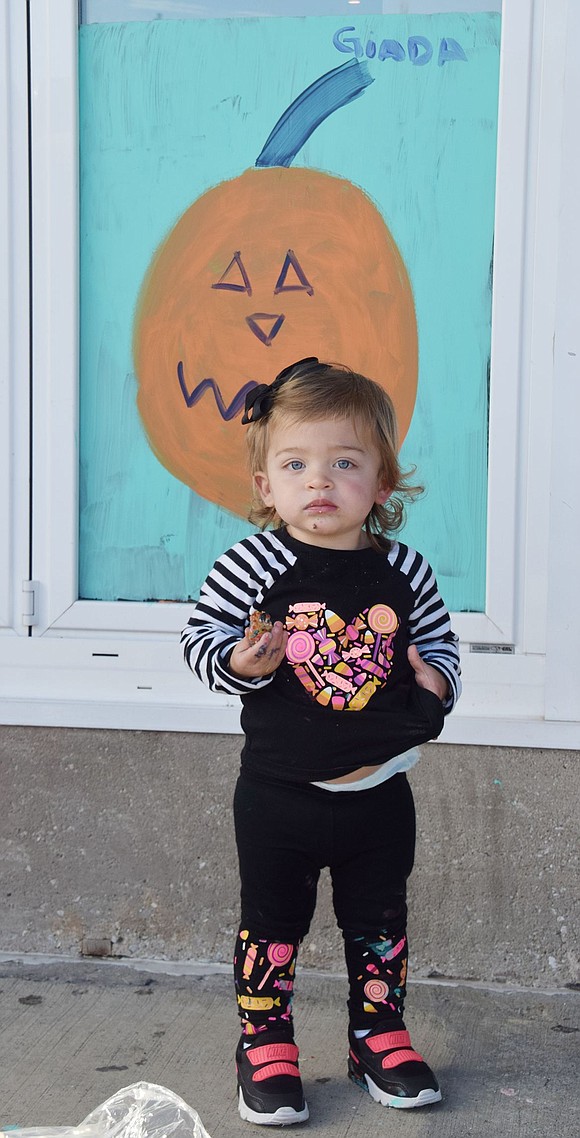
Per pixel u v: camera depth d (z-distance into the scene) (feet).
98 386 10.12
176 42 9.78
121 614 10.07
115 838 10.00
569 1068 8.23
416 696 7.20
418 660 7.23
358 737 7.11
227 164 9.84
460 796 9.61
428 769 9.62
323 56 9.66
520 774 9.53
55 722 9.98
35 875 10.11
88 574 10.20
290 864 7.48
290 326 9.91
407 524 9.86
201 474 10.09
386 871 7.59
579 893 9.51
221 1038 8.63
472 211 9.58
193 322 10.00
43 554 10.13
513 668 9.61
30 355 10.02
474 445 9.74
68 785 10.03
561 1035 8.74
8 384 10.05
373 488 7.29
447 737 9.56
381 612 7.25
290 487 7.14
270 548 7.36
